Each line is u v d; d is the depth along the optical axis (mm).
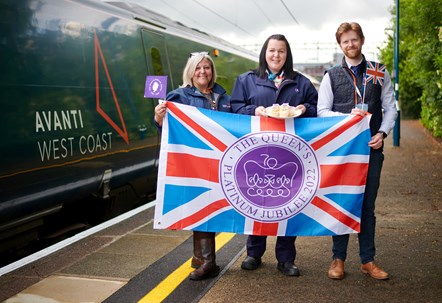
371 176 4148
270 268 4461
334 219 4078
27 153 5066
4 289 4035
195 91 4281
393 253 4844
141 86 7516
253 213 4090
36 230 5684
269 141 4059
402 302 3721
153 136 7773
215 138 4070
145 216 6402
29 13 5258
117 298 3846
